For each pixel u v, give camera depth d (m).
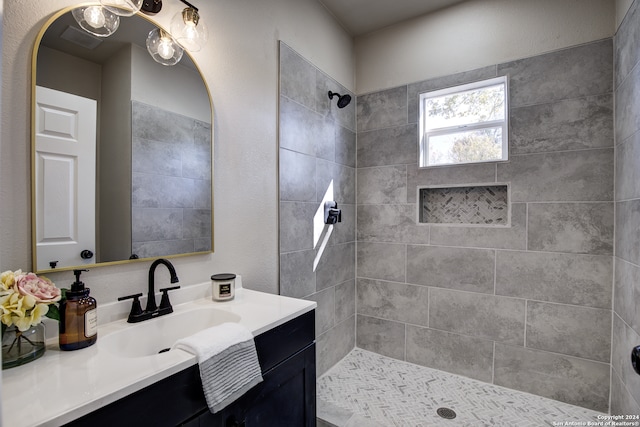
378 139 2.49
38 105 0.93
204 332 0.93
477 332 2.12
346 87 2.48
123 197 1.12
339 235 2.37
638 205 1.44
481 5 2.11
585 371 1.83
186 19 1.20
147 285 1.19
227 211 1.51
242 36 1.59
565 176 1.87
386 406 1.84
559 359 1.89
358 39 2.58
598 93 1.79
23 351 0.79
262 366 1.06
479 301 2.12
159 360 0.81
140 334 1.06
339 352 2.38
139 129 1.17
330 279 2.27
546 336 1.93
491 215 2.18
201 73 1.39
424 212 2.42
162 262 1.17
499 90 2.14
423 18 2.31
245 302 1.33
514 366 2.01
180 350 0.87
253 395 1.02
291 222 1.89
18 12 0.90
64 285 0.98
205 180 1.40
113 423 0.68
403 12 2.28
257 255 1.67
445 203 2.34
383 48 2.47
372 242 2.52
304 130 2.00
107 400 0.66
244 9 1.60
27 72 0.91
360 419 1.73
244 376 0.94
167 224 1.26
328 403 1.87
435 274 2.26
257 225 1.67
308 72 2.05
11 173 0.88
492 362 2.07
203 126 1.39
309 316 1.30
